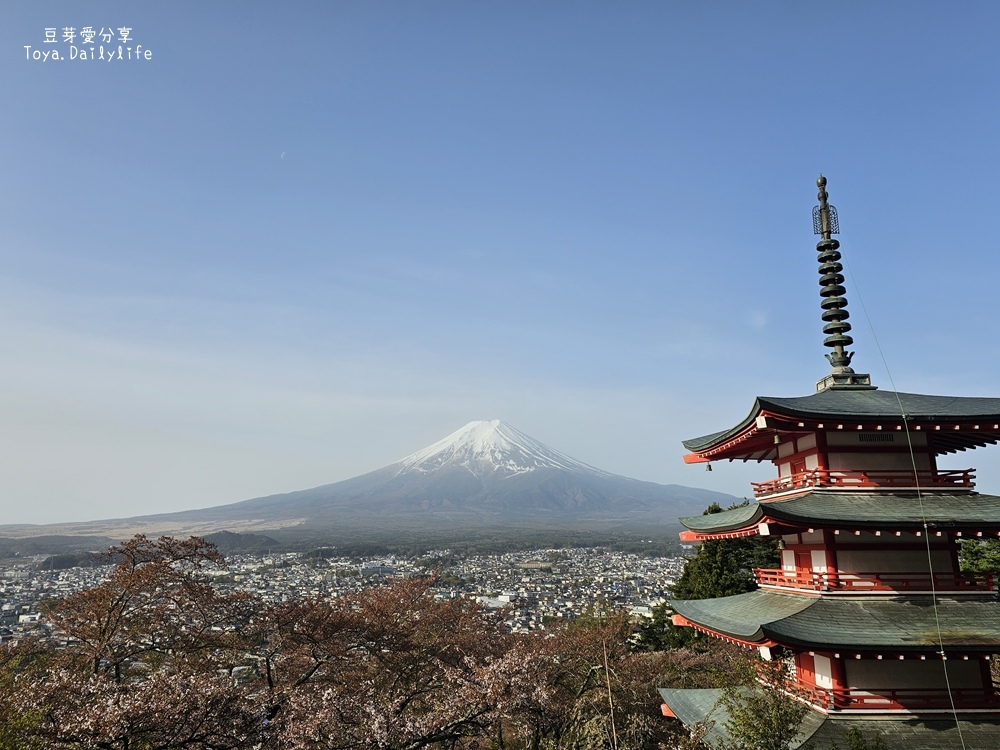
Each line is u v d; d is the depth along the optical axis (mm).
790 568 21469
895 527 17453
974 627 17172
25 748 18672
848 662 18047
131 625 32438
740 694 21109
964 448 21641
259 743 21719
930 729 17172
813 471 19516
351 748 23219
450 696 26875
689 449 24500
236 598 34250
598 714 34188
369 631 34344
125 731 20016
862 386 21875
